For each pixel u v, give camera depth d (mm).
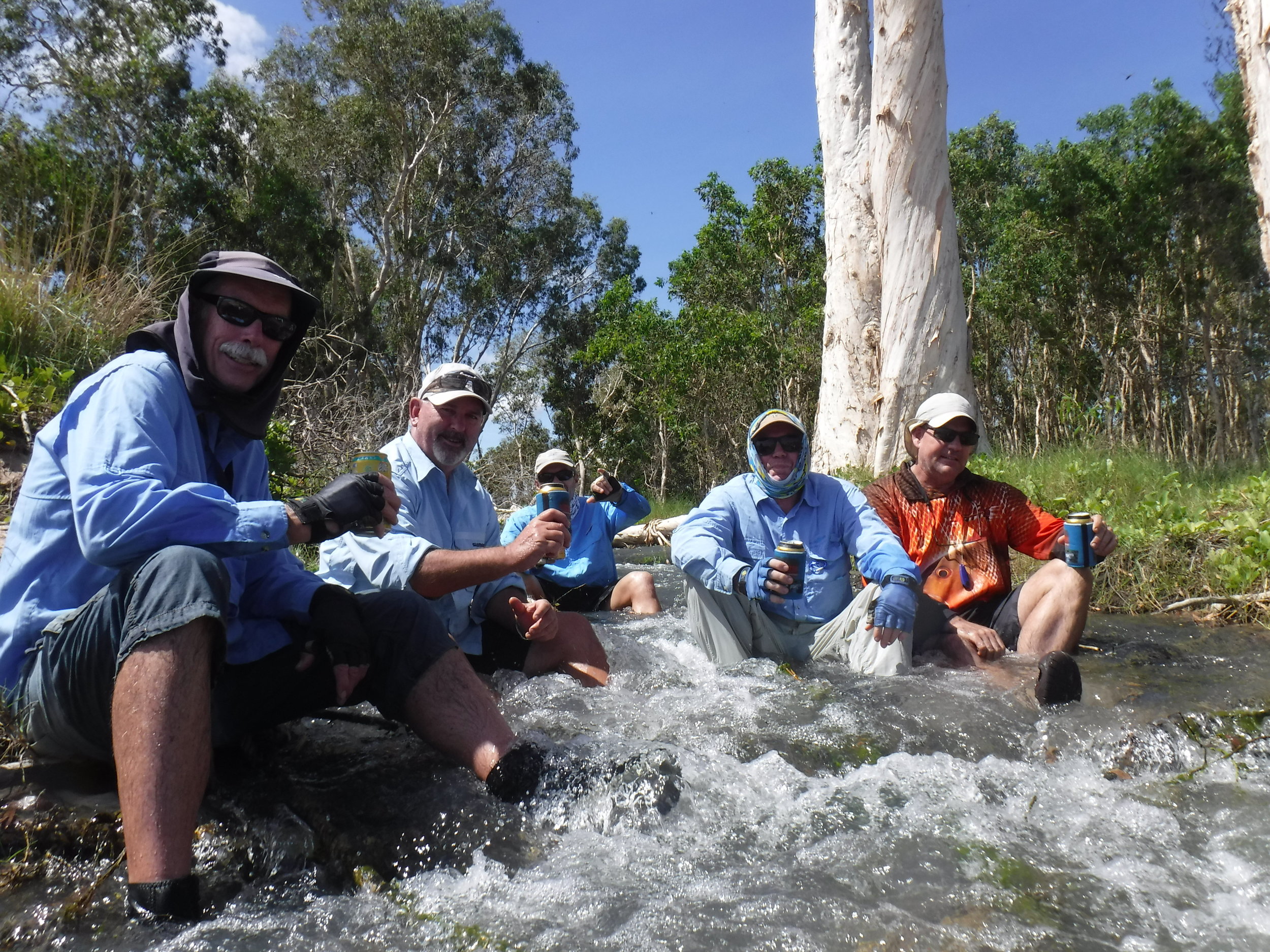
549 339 36625
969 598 4188
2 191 6703
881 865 1889
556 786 2213
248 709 2439
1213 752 2525
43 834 1996
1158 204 19797
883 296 10773
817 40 12516
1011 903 1723
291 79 30281
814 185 28312
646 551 10164
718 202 29844
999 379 27859
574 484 6031
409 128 30469
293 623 2506
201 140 24766
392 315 32844
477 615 3705
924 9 10328
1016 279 22422
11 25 22594
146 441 2080
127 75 23266
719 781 2318
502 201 33531
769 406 28828
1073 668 2975
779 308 29438
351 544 3234
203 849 1996
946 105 10562
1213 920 1661
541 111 31797
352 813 2170
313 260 27609
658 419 30750
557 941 1620
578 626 3572
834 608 3920
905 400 10586
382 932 1671
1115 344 22484
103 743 2129
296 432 8906
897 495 4336
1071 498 7227
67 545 2129
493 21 30078
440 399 3602
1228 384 20703
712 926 1663
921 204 10484
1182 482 8367
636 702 3068
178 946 1618
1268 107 8141
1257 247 18797
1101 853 1940
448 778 2367
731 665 3699
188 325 2332
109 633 1941
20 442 4699
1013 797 2240
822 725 2807
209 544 2047
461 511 3793
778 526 3920
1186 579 5242
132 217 7820
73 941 1642
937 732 2742
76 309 5879
